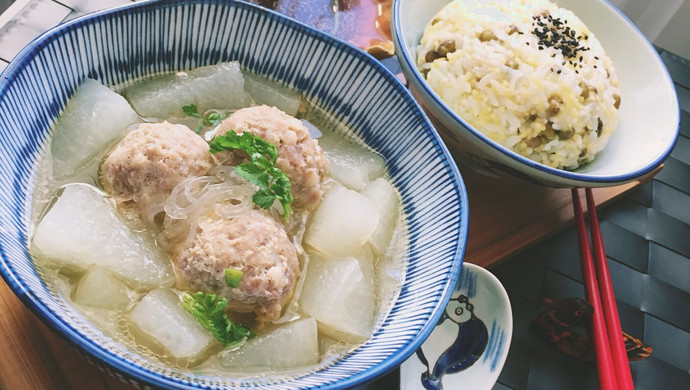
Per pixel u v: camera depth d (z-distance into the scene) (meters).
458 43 0.44
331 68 0.40
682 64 0.56
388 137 0.39
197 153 0.35
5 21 0.42
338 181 0.38
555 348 0.40
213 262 0.32
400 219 0.38
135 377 0.28
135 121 0.36
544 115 0.42
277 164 0.35
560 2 0.49
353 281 0.35
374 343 0.34
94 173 0.35
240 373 0.32
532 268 0.43
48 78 0.34
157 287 0.33
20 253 0.30
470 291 0.39
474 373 0.37
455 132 0.40
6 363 0.33
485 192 0.44
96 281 0.32
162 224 0.34
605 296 0.40
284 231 0.34
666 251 0.46
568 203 0.45
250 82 0.40
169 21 0.37
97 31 0.35
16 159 0.33
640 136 0.45
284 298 0.33
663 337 0.43
